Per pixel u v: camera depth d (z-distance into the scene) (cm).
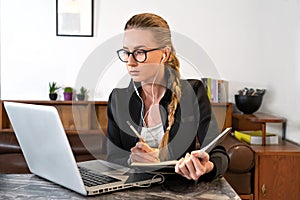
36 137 134
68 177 130
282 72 359
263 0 365
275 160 296
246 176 293
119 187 131
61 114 352
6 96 369
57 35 366
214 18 368
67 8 364
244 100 345
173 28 368
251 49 369
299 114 329
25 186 138
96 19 366
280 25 359
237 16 368
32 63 368
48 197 126
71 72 369
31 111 128
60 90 368
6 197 125
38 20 365
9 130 339
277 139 330
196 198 125
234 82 372
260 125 365
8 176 151
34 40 366
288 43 349
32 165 150
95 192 127
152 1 366
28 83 369
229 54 370
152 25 124
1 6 363
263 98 370
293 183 298
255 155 295
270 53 366
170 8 367
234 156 287
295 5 337
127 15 367
